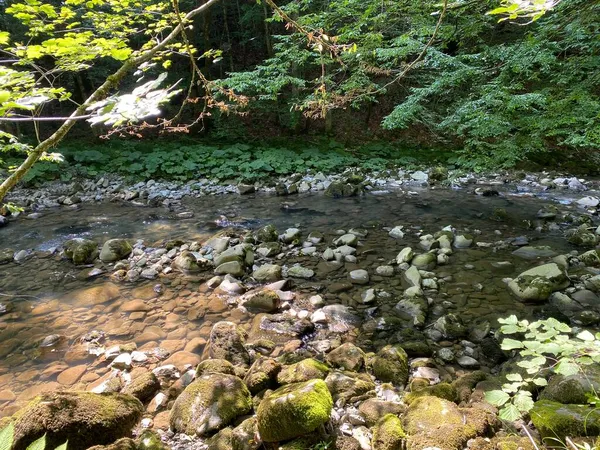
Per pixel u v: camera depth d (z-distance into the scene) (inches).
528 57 167.0
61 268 220.5
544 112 162.6
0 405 116.5
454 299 172.4
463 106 189.2
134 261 226.2
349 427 98.1
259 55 650.2
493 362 131.2
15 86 57.7
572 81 170.4
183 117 580.1
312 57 444.8
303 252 232.2
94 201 373.7
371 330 153.2
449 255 220.4
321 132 584.7
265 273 199.8
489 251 224.5
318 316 161.0
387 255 225.6
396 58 205.0
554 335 64.7
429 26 188.7
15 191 388.2
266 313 167.5
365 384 114.5
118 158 450.3
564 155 443.5
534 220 281.6
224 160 459.2
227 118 558.9
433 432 87.5
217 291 187.8
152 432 95.5
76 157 436.5
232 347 134.6
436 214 307.4
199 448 94.6
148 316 167.6
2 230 291.6
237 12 629.9
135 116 47.4
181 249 239.8
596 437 80.4
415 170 457.1
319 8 308.8
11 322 164.1
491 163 170.9
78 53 64.5
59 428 87.6
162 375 128.0
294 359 131.3
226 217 318.0
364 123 593.3
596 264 196.2
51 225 302.4
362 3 201.9
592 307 156.9
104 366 135.0
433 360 132.6
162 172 444.8
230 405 104.0
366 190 395.2
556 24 163.6
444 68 253.4
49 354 142.2
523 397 62.9
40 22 81.4
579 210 301.3
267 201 369.1
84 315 168.9
